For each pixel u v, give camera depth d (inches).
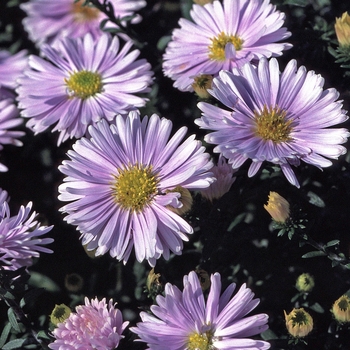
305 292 14.5
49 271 15.7
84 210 13.7
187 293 13.2
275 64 14.0
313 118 13.8
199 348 13.1
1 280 13.9
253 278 15.1
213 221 14.2
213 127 13.6
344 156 15.0
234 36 15.1
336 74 15.4
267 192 14.8
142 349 13.8
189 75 15.1
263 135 13.8
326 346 14.3
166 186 13.7
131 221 13.7
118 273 15.3
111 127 14.1
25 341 14.2
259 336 14.6
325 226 15.0
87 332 13.3
